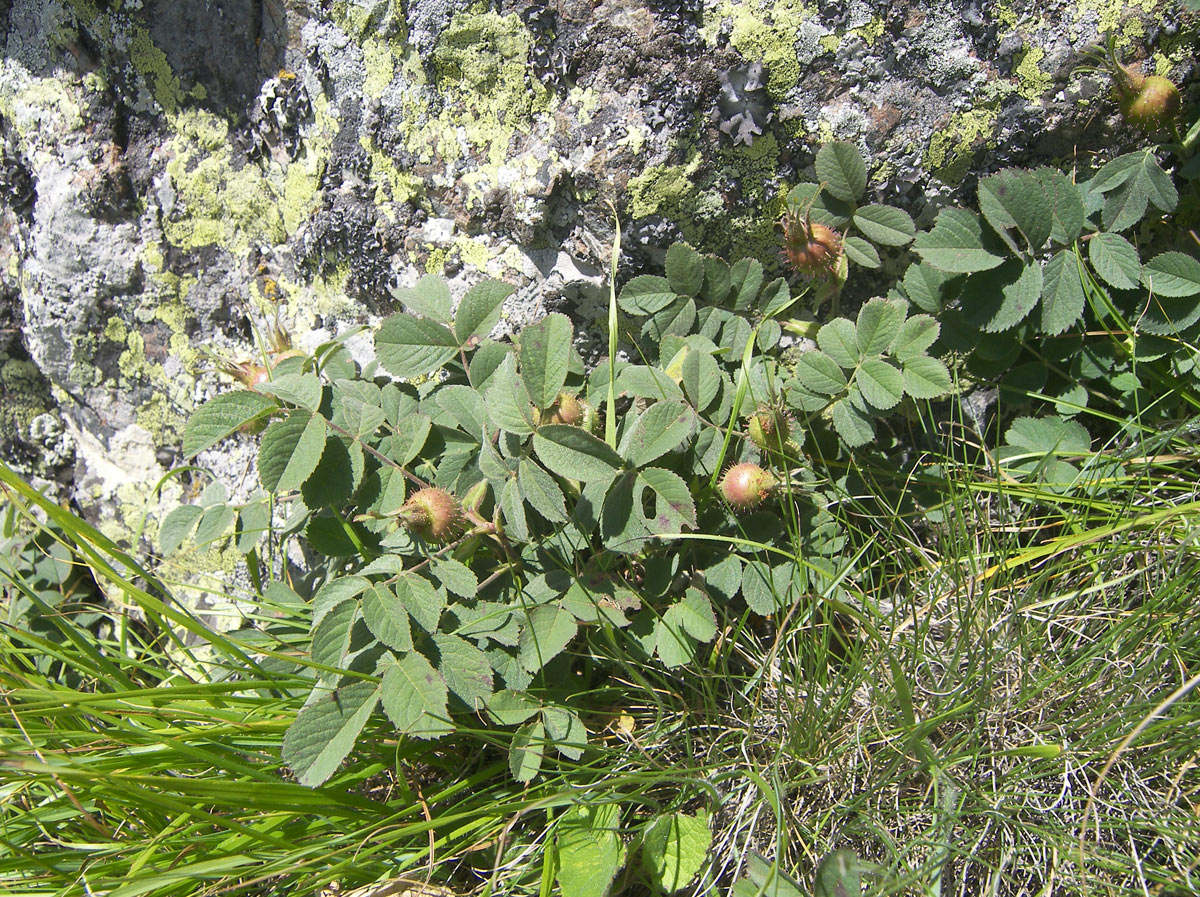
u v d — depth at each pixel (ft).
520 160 1.13
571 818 0.95
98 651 1.27
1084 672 1.00
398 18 1.15
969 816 0.94
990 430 1.20
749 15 1.07
